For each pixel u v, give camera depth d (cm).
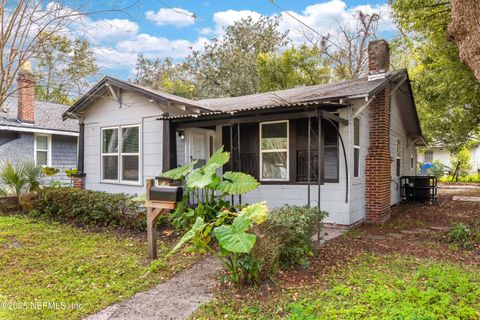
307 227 473
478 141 2028
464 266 471
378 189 814
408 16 1010
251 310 335
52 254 539
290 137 809
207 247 418
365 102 729
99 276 448
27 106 1326
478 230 645
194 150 911
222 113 727
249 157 873
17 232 676
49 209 846
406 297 351
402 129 1259
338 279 419
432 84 1249
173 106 845
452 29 557
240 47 2419
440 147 2294
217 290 396
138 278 440
